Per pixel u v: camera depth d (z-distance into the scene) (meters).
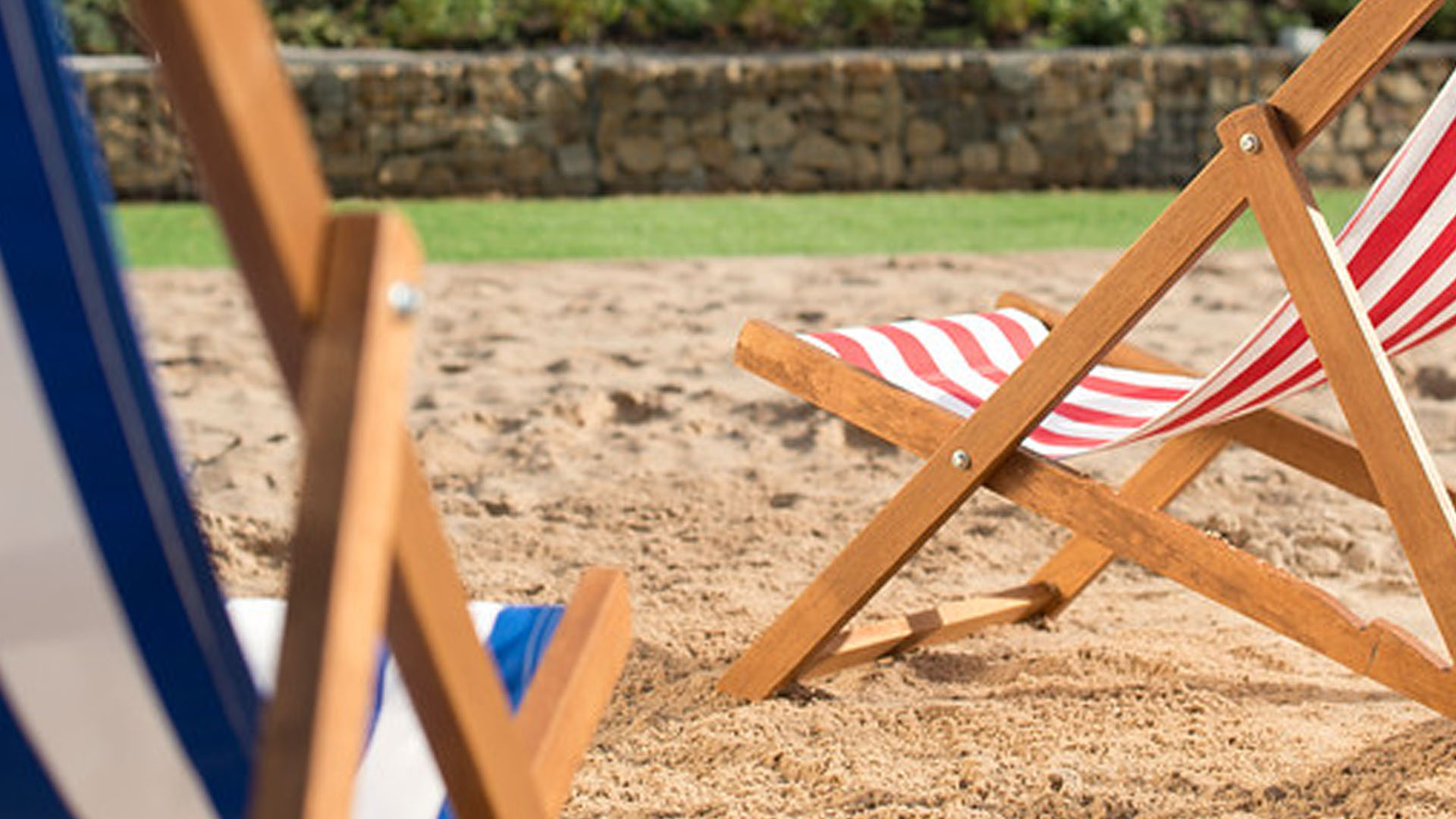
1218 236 3.23
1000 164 17.48
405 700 2.35
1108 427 3.85
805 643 3.83
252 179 1.43
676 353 8.39
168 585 1.62
